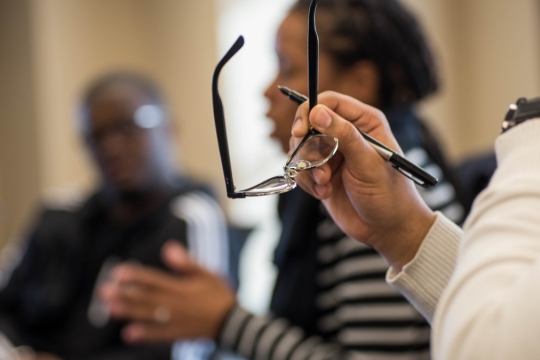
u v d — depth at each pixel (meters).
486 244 0.37
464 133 2.78
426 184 0.51
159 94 1.96
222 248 1.79
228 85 3.09
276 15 3.04
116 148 1.76
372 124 0.54
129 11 3.37
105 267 1.74
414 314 0.87
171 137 1.98
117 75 1.93
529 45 2.51
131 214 1.78
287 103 0.99
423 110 2.60
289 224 1.10
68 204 1.96
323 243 1.01
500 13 2.61
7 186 3.19
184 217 1.75
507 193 0.39
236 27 3.10
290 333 1.03
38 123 3.05
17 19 3.10
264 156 3.05
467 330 0.35
